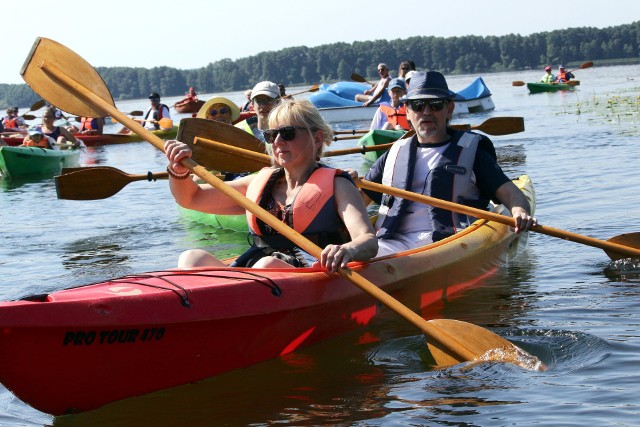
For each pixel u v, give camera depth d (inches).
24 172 595.5
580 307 198.1
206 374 159.8
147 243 314.5
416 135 236.2
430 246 214.7
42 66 215.0
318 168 183.9
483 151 230.8
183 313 150.4
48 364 139.0
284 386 156.7
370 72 3991.1
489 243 233.8
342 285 180.1
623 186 362.0
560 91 1349.7
